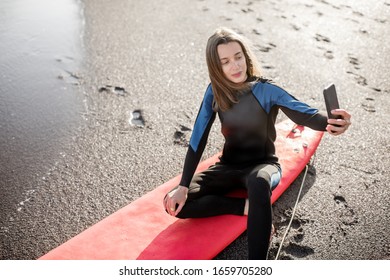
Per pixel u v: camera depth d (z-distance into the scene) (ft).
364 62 14.20
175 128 10.75
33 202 8.50
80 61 13.62
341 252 7.46
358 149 10.09
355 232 7.87
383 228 7.98
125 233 7.48
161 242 7.30
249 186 6.55
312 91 12.48
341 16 17.70
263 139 7.57
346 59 14.33
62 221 8.07
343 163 9.61
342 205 8.46
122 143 10.18
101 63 13.56
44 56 13.82
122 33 15.42
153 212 7.90
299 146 9.39
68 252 7.13
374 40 15.76
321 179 9.11
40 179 9.07
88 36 15.10
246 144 7.60
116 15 16.76
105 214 8.25
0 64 13.29
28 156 9.71
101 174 9.24
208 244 7.27
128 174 9.26
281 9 18.04
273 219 8.07
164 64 13.66
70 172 9.27
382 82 13.12
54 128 10.66
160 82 12.73
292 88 12.56
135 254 7.09
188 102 11.84
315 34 15.93
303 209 8.31
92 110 11.37
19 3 17.43
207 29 15.92
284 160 9.00
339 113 6.37
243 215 7.73
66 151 9.89
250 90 7.25
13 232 7.84
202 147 7.51
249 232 6.40
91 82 12.59
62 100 11.75
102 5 17.58
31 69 13.14
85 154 9.82
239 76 6.99
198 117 7.58
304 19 17.19
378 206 8.46
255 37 15.42
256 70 7.42
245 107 7.30
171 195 7.26
